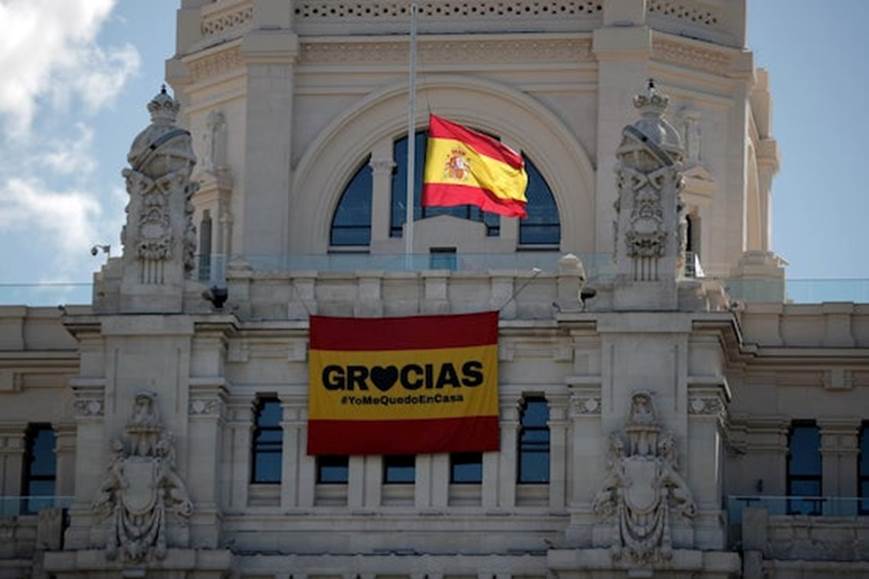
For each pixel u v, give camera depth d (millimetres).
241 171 127000
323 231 126125
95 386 115375
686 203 125938
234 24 129750
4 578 116500
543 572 113375
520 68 125812
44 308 123625
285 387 116000
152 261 116250
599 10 126125
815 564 113438
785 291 121062
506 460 114938
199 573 113500
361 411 115562
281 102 126250
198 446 114812
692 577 111562
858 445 120250
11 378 123312
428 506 115062
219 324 115000
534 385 114938
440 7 126750
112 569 113812
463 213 126000
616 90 124875
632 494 112000
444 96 126438
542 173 125625
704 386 113062
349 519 115250
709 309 115375
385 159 126312
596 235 123875
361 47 126688
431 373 115375
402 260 119562
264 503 115812
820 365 119938
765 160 135250
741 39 128625
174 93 130375
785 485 120062
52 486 123625
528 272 115750
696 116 126812
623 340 113688
